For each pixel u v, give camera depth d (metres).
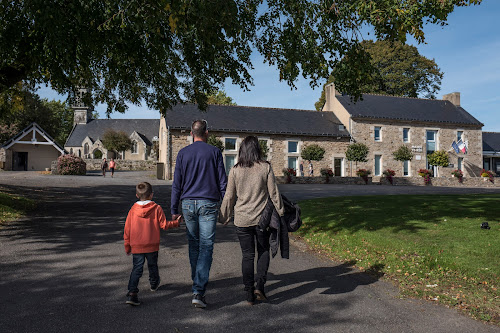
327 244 6.57
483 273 4.45
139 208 3.67
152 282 3.91
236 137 29.62
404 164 33.72
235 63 10.30
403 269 4.88
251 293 3.65
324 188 20.17
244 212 3.64
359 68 7.52
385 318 3.38
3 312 3.28
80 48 7.73
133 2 5.76
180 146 27.86
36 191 14.24
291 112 34.38
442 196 12.70
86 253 5.49
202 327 3.08
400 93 42.25
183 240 6.75
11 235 6.59
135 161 39.03
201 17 5.39
